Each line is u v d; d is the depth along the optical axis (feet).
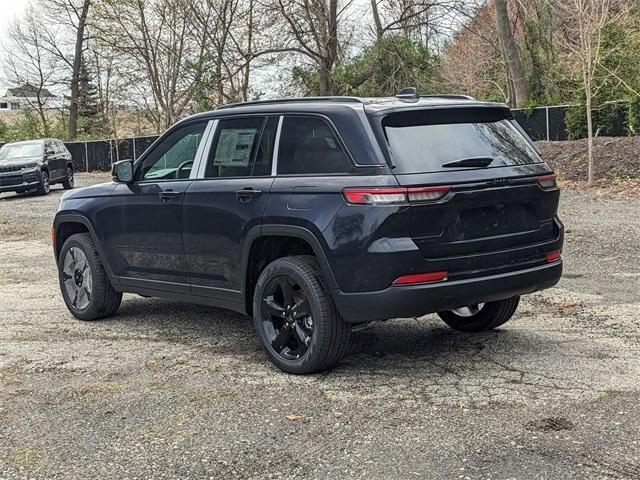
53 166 86.43
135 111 128.26
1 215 61.62
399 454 13.26
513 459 12.88
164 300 27.50
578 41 68.28
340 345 17.44
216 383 17.57
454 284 16.57
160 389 17.26
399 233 16.19
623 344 19.56
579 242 35.22
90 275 24.12
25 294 29.27
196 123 21.03
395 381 17.28
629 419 14.47
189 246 20.42
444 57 99.04
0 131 171.53
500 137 18.42
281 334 18.25
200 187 20.10
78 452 13.84
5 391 17.42
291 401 16.19
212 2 95.09
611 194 51.03
